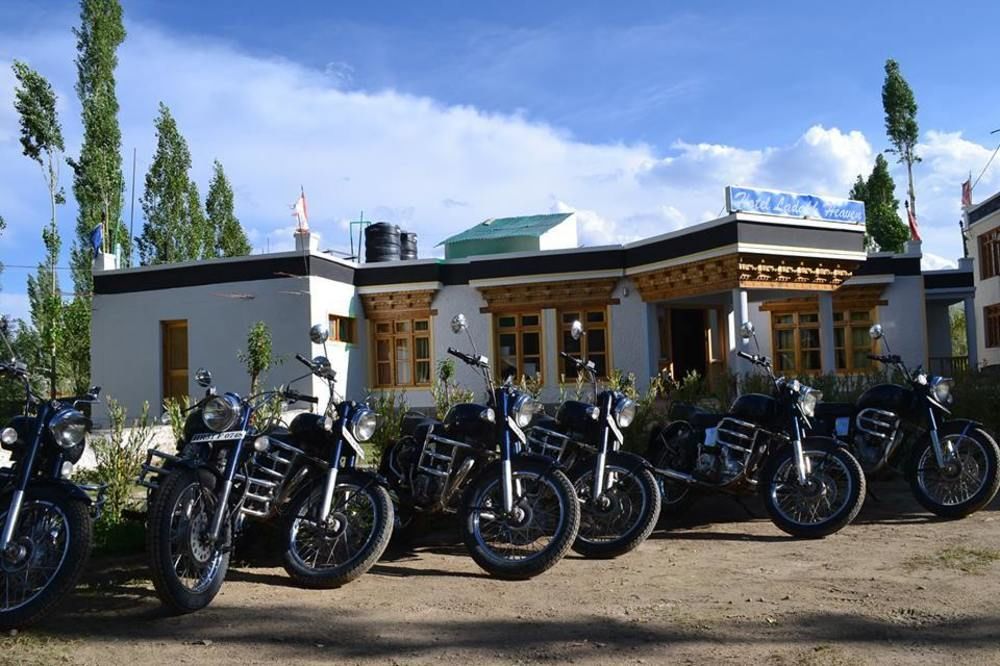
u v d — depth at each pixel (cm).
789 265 1542
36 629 429
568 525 525
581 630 413
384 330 1908
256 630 426
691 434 695
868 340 1977
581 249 1750
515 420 554
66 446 447
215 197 3612
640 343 1725
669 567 545
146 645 405
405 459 622
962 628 395
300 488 548
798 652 370
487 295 1822
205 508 478
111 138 2684
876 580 488
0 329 516
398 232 2116
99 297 1838
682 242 1591
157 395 1772
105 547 620
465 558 602
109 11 2698
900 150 4156
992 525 641
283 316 1689
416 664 372
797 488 628
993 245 2769
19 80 2458
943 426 689
